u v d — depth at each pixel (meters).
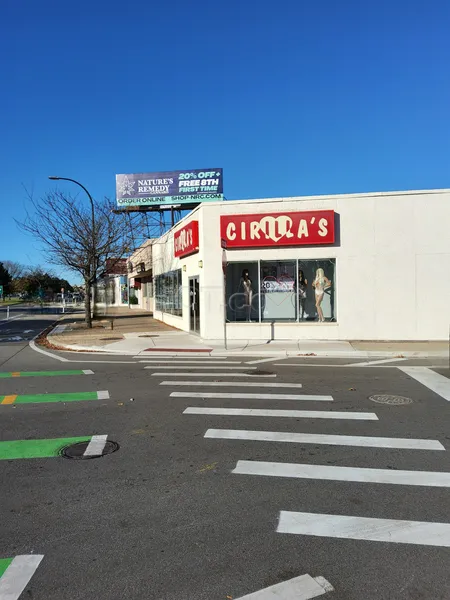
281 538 3.50
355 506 4.00
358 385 8.87
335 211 15.27
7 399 8.04
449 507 3.97
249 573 3.08
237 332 15.98
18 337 20.39
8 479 4.66
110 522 3.78
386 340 15.09
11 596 2.88
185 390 8.55
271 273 15.83
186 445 5.56
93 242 22.91
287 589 2.91
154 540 3.50
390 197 14.98
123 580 3.03
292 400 7.70
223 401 7.67
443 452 5.26
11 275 113.25
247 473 4.71
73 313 42.09
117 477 4.66
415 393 8.16
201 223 16.22
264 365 11.39
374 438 5.75
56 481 4.59
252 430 6.10
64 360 12.85
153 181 39.72
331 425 6.29
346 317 15.28
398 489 4.32
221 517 3.83
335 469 4.80
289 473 4.71
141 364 11.83
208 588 2.94
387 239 15.02
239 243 15.59
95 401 7.82
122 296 54.44
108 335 18.75
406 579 3.00
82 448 5.51
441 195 14.78
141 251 33.72
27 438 5.91
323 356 12.86
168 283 23.50
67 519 3.84
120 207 39.69
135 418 6.73
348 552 3.31
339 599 2.82
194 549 3.37
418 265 14.91
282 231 15.32
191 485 4.46
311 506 4.00
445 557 3.24
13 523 3.79
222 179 39.38
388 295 15.05
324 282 15.54
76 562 3.23
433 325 14.89
